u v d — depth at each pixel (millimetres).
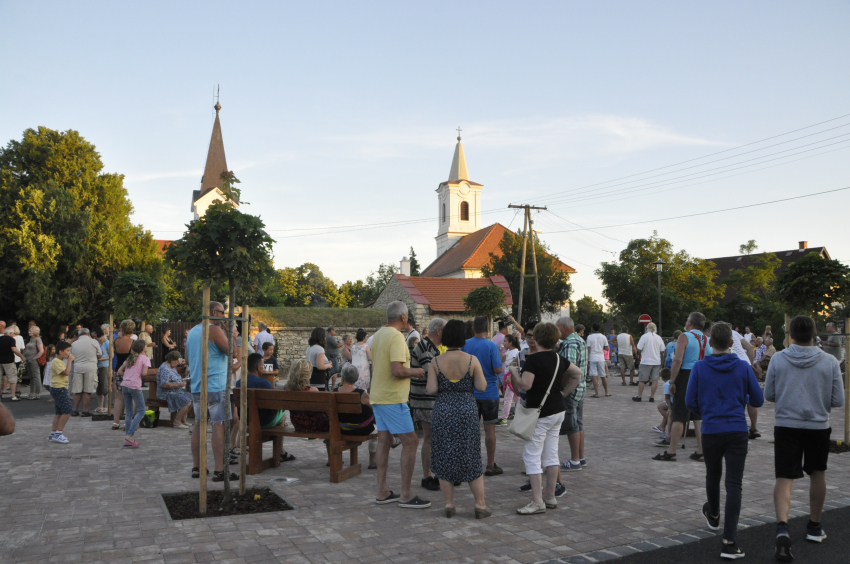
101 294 28125
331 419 7316
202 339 5930
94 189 30609
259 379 8406
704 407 5238
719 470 5352
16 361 17875
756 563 4699
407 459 6137
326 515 5867
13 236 25109
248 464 7715
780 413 5145
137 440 10227
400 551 4887
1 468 7980
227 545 4980
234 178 6234
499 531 5426
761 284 55438
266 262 6336
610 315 59688
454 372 5859
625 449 9414
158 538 5145
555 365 6094
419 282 34094
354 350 12156
